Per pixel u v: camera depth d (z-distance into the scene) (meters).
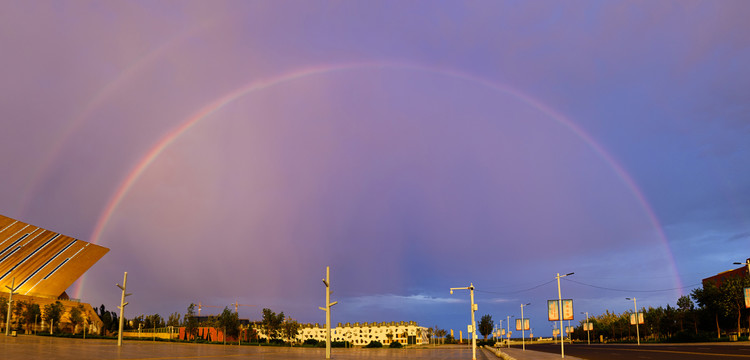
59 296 143.50
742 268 124.00
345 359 59.72
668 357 53.72
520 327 104.19
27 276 133.12
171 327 147.12
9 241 135.00
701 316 109.50
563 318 58.31
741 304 96.94
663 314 133.38
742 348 69.69
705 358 49.53
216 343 118.62
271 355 64.81
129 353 55.66
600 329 197.25
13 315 109.88
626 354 66.44
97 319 143.62
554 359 58.44
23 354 46.50
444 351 108.00
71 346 66.50
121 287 73.75
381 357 69.38
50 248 143.38
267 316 128.12
